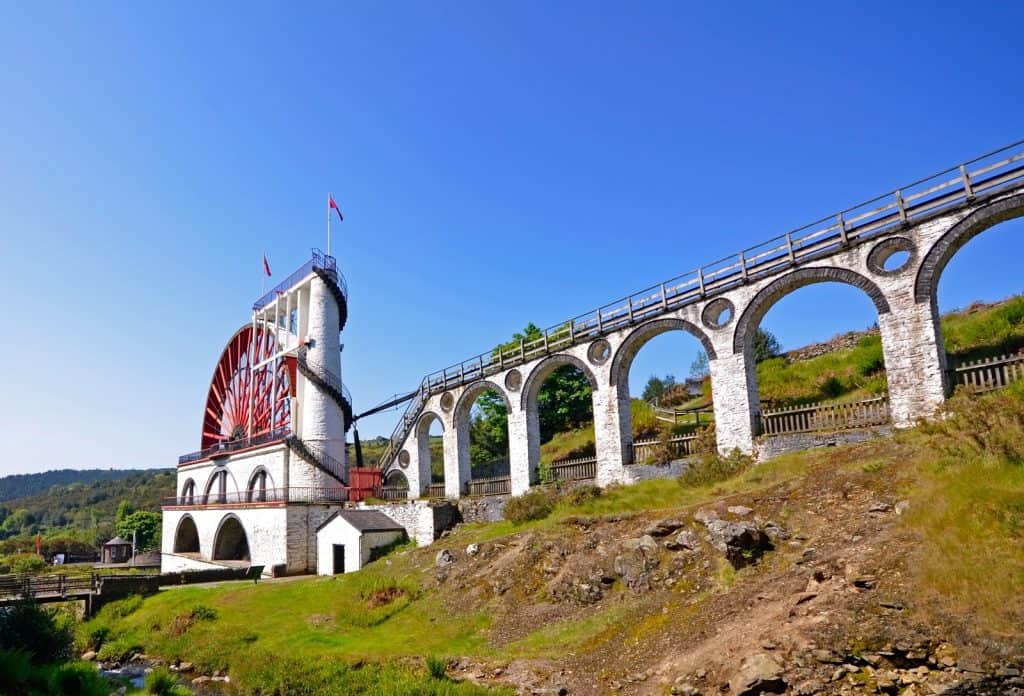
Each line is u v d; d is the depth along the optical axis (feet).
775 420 80.89
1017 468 47.80
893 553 45.06
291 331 176.14
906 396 67.92
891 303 69.87
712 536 59.57
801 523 56.90
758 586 51.06
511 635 62.08
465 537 98.99
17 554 238.27
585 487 91.61
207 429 205.26
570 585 64.49
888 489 55.31
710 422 115.24
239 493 152.76
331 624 79.56
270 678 64.34
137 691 66.85
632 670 47.73
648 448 93.35
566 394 160.66
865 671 36.63
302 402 148.25
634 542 64.75
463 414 127.13
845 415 73.77
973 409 56.54
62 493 621.72
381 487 139.33
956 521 44.62
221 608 93.66
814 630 40.22
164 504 193.36
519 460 110.93
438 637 67.15
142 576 111.24
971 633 35.50
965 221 64.75
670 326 91.71
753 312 82.58
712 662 42.60
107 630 94.22
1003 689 32.50
